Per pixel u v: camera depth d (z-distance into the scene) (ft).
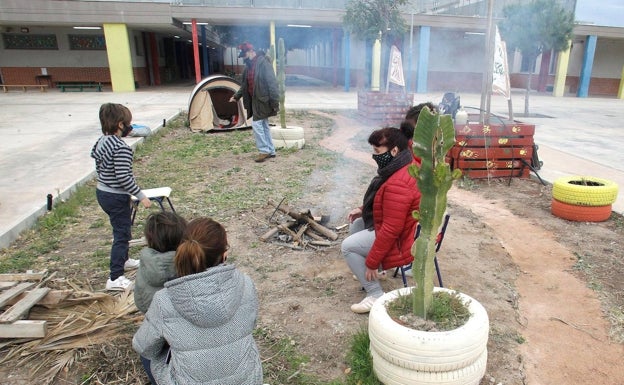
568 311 11.71
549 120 48.91
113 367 9.36
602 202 17.69
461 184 23.25
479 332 8.00
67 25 74.38
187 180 23.49
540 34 46.62
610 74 92.12
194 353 6.32
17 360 9.57
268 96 26.43
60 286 12.12
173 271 8.10
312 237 15.90
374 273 10.78
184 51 127.03
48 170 24.61
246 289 6.84
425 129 7.74
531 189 22.71
